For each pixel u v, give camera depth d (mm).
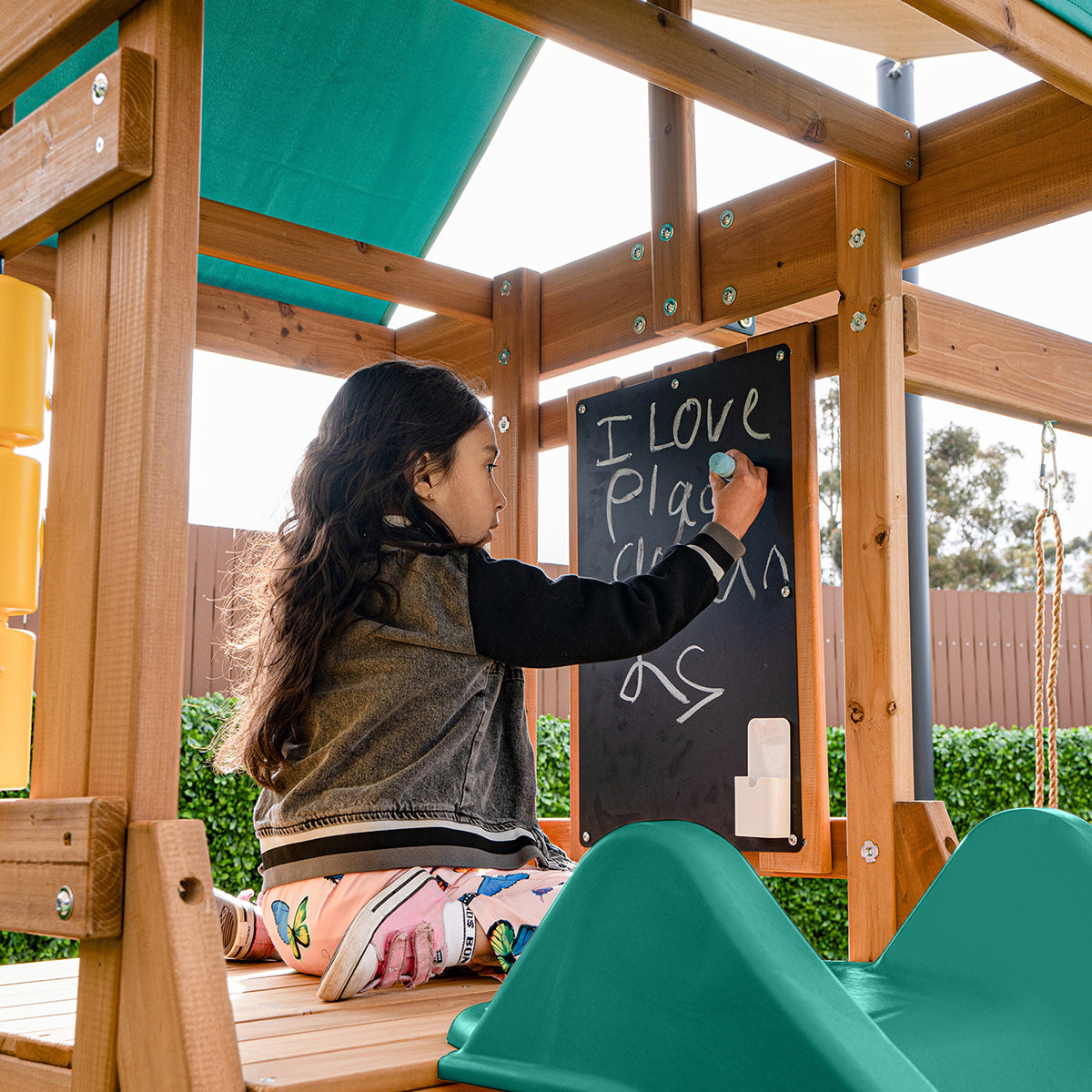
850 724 1961
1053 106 1917
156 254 1100
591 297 2674
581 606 1562
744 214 2328
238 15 2510
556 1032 1025
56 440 1205
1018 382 2621
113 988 1038
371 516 1603
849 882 1930
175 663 1082
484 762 1604
